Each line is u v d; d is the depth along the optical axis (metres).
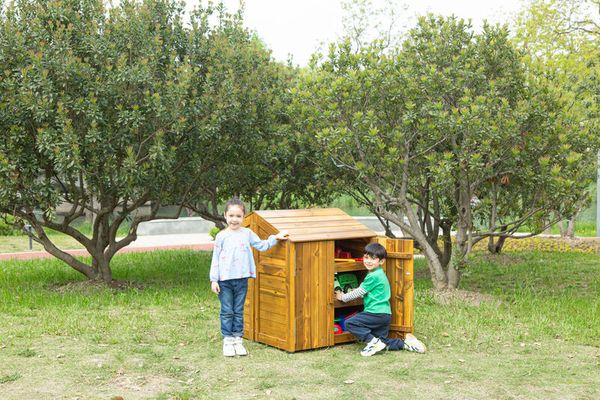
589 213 28.61
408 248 7.11
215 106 10.41
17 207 10.60
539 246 18.19
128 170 10.00
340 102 9.95
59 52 9.80
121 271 13.43
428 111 9.39
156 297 10.23
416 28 10.71
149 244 20.25
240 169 12.48
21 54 9.84
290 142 12.71
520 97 10.19
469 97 9.27
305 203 14.16
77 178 10.82
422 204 12.16
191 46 11.27
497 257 15.70
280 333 7.04
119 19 10.52
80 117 10.11
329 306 7.12
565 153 9.42
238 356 6.76
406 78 9.78
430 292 10.30
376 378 6.00
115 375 6.07
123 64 9.88
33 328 7.92
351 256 7.86
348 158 10.32
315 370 6.26
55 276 12.81
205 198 13.86
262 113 11.78
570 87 11.23
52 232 22.25
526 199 10.94
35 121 9.95
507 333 7.84
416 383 5.86
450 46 10.16
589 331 7.97
